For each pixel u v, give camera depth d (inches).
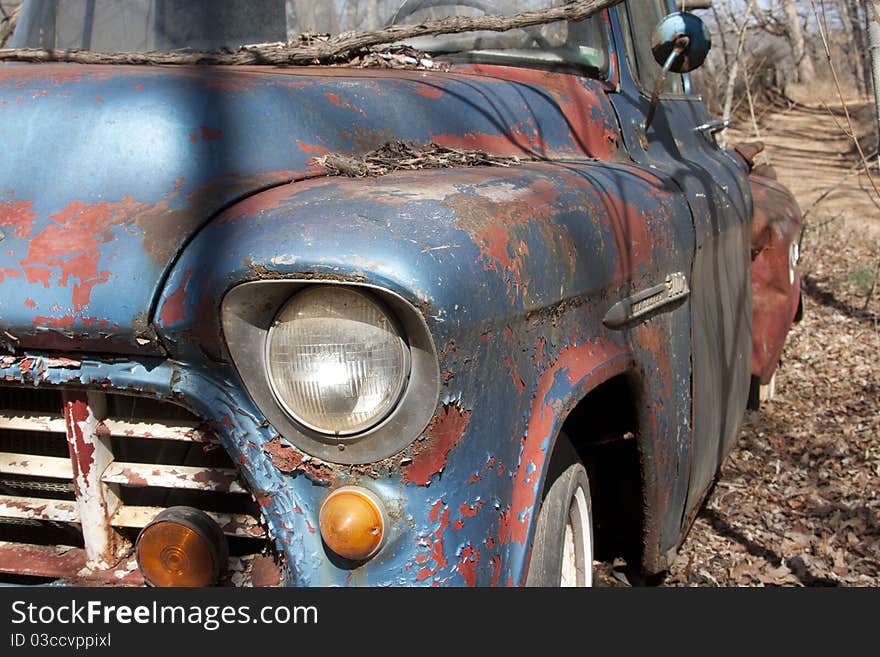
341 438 60.7
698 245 109.3
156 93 73.9
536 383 70.3
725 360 126.0
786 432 189.2
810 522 145.9
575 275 75.7
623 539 107.7
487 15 110.3
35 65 86.1
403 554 62.1
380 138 85.4
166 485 69.7
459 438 62.4
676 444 101.5
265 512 63.9
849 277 346.0
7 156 72.1
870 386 224.1
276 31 111.7
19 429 72.6
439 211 65.2
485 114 97.7
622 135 115.1
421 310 58.5
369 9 117.9
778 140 722.8
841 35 475.8
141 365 65.8
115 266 65.2
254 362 61.7
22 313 65.2
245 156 73.0
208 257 63.2
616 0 108.6
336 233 60.2
